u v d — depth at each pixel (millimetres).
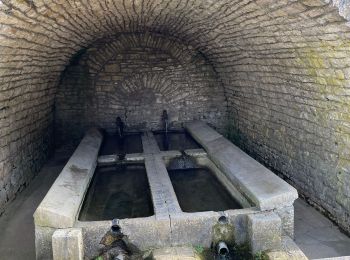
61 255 3439
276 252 3580
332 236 4148
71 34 5492
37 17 3629
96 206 4855
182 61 8062
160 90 8195
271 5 3322
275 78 5230
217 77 8219
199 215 3812
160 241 3768
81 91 7934
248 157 5211
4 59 3957
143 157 6020
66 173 4832
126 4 4598
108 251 3613
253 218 3672
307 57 4000
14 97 5168
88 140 6797
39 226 3646
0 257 3988
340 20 2889
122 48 7840
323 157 4605
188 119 8383
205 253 3771
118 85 8047
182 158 6113
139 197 5105
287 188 3941
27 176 6145
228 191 4996
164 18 5961
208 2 4113
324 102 4316
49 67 6238
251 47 5078
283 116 5598
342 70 3617
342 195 4230
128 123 8250
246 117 7301
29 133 6281
